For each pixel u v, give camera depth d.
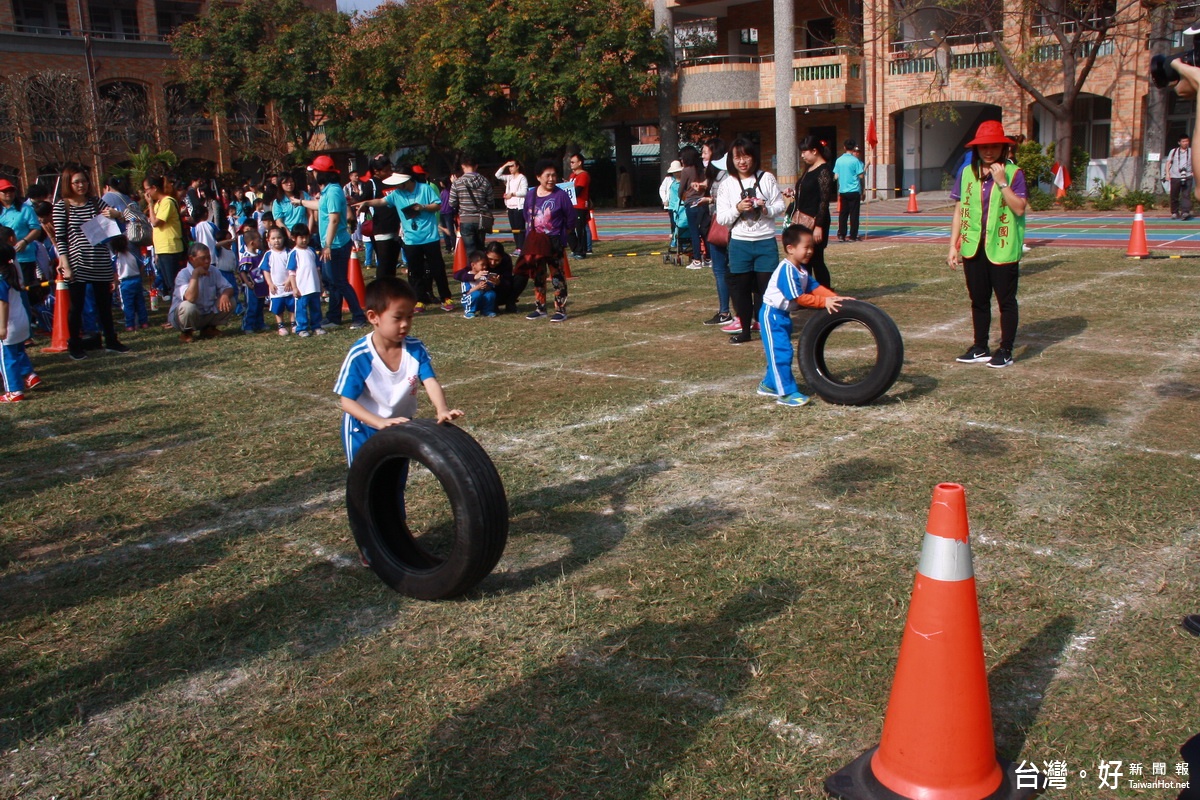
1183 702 3.05
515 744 3.00
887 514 4.62
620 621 3.73
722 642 3.53
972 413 6.18
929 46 30.77
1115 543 4.18
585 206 16.77
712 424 6.23
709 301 11.27
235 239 15.08
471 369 8.19
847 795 2.68
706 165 13.80
